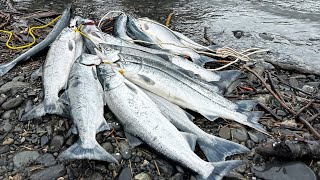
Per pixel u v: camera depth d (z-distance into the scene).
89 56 1.04
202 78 1.14
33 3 1.95
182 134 0.89
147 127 0.89
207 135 0.90
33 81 1.16
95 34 1.19
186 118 0.95
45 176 0.85
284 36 1.67
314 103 1.10
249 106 1.00
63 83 1.08
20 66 1.23
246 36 1.65
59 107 0.98
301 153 0.87
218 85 1.08
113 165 0.87
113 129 0.96
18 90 1.11
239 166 0.88
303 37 1.66
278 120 1.03
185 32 1.66
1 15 1.58
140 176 0.85
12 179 0.84
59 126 0.98
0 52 1.33
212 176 0.80
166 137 0.87
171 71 1.02
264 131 0.94
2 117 1.02
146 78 1.01
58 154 0.91
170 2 2.01
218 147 0.88
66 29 1.18
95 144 0.85
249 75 1.23
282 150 0.87
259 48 1.50
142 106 0.92
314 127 1.01
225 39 1.61
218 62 1.27
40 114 0.97
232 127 0.99
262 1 2.05
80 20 1.23
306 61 1.46
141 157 0.90
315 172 0.87
